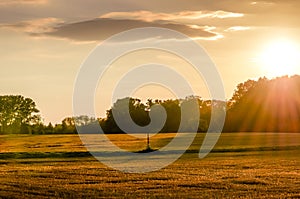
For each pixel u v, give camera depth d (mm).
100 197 34969
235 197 34500
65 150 77188
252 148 77375
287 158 62781
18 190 37969
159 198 34344
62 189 38312
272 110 123750
